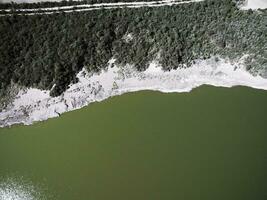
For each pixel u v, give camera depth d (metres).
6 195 65.25
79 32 77.56
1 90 74.81
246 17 77.50
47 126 71.69
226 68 74.44
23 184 65.81
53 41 77.31
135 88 73.88
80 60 75.88
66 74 74.69
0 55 76.44
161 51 75.81
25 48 77.19
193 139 68.00
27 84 74.88
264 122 69.00
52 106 73.25
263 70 73.06
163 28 77.31
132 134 69.12
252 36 75.69
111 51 76.75
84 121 71.50
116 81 74.62
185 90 73.12
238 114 69.88
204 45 76.12
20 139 70.81
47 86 74.31
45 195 64.38
